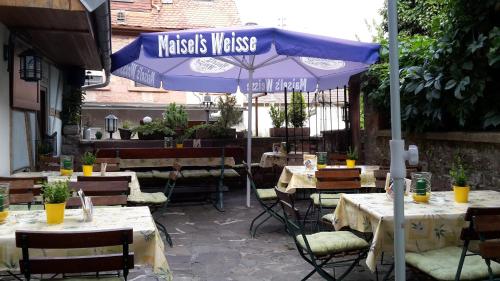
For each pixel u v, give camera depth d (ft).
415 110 19.53
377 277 12.66
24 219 10.46
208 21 61.41
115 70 20.65
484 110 17.24
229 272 13.98
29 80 18.76
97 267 8.29
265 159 28.86
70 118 30.42
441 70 18.16
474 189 16.88
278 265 14.66
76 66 29.99
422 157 20.48
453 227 10.65
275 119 34.32
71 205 11.99
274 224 20.54
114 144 29.96
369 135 25.57
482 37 16.06
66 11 15.51
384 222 10.37
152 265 9.36
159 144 30.42
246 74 29.32
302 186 18.56
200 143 28.63
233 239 17.97
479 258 10.22
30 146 21.38
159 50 17.92
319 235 12.44
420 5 33.83
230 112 33.99
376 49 19.65
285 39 17.97
